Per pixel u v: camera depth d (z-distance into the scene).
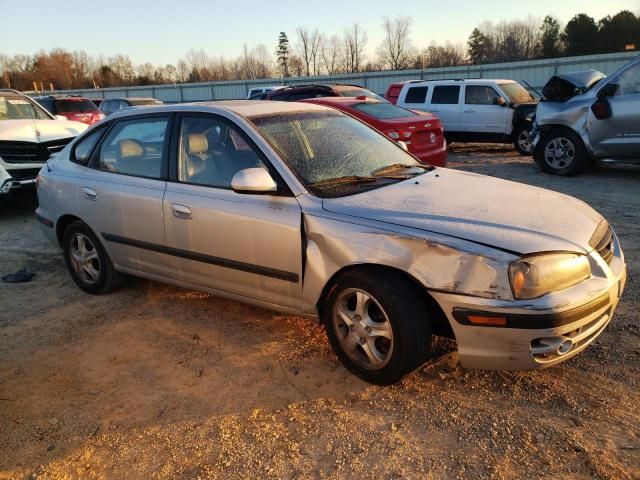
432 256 2.73
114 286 4.62
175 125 3.91
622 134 8.23
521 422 2.72
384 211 3.01
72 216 4.58
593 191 7.83
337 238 3.00
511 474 2.38
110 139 4.35
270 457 2.57
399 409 2.87
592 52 53.06
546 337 2.61
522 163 11.16
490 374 3.15
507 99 12.70
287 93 12.55
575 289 2.70
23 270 5.24
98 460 2.62
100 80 79.62
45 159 7.73
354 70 62.03
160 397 3.10
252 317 4.07
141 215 3.95
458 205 3.09
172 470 2.52
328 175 3.43
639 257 4.92
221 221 3.47
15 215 7.93
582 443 2.54
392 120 8.71
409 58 59.06
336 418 2.82
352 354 3.14
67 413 3.00
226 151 3.62
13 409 3.06
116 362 3.52
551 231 2.82
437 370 3.21
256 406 2.97
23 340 3.88
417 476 2.40
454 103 13.44
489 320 2.63
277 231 3.22
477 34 66.62
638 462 2.41
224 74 70.44
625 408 2.79
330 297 3.15
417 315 2.82
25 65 83.31
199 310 4.25
